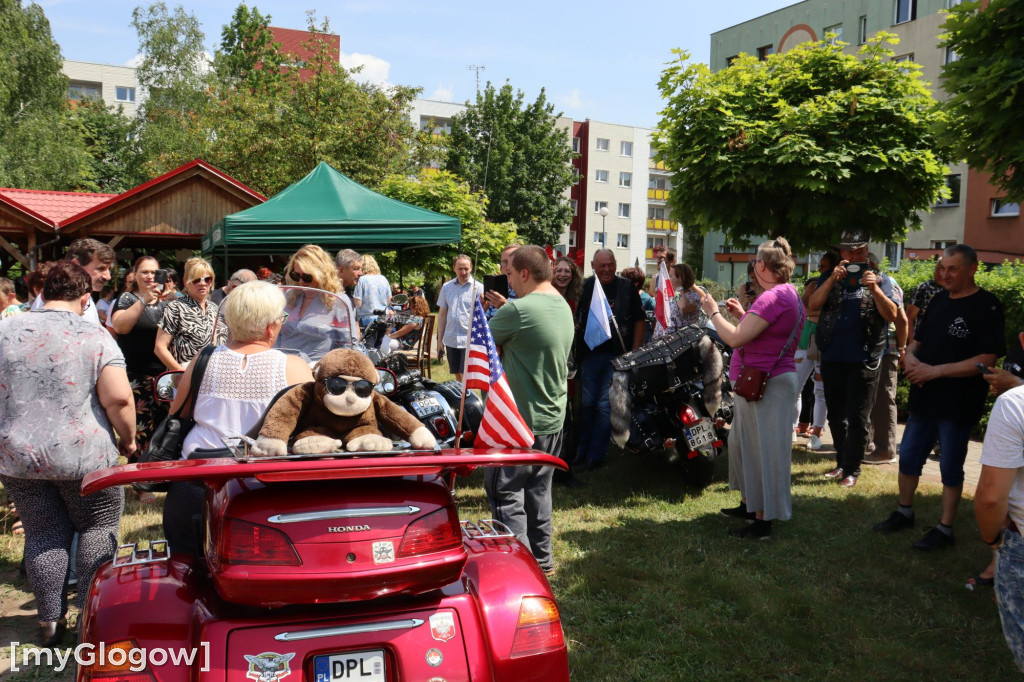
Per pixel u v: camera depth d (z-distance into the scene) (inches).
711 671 133.8
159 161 1300.4
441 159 1224.2
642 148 2449.6
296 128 1074.1
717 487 253.8
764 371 192.4
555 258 276.2
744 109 336.2
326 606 86.7
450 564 87.8
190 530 124.2
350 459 84.4
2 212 579.8
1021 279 320.2
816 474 269.0
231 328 121.6
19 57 1234.0
